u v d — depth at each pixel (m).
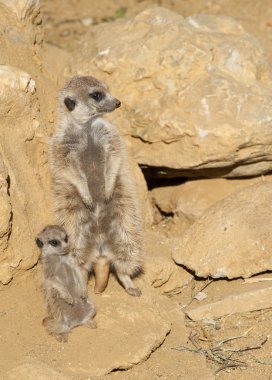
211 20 8.80
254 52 8.42
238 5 14.34
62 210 6.73
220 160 7.96
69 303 6.02
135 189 7.37
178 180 8.86
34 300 6.50
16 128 6.97
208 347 6.52
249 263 7.07
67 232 6.66
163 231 8.62
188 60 8.09
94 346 6.01
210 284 7.34
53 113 7.82
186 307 7.07
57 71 9.38
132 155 8.30
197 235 7.42
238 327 6.77
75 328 6.18
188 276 7.45
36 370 5.52
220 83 7.96
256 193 7.55
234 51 8.27
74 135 6.75
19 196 6.66
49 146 6.79
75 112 6.78
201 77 8.05
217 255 7.20
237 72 8.21
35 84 7.36
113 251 6.78
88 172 6.83
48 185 7.23
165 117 7.97
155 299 6.90
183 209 8.41
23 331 6.13
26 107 7.01
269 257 7.03
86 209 6.73
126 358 5.94
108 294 6.72
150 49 8.26
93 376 5.77
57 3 14.84
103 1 14.90
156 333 6.25
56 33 13.55
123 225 6.80
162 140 8.06
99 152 6.81
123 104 8.28
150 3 14.70
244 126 7.78
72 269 6.20
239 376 6.14
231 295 6.93
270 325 6.73
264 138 7.82
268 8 14.04
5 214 6.14
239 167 8.24
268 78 8.51
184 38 8.23
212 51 8.23
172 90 8.07
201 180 8.58
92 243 6.74
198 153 7.91
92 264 6.80
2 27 7.77
